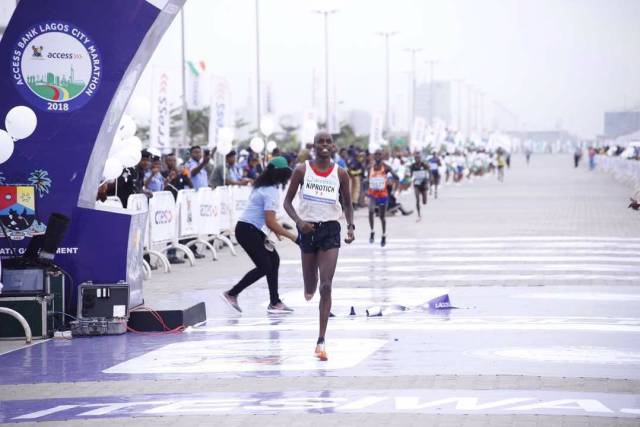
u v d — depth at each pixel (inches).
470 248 1829.5
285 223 2304.4
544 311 1073.5
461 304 1139.3
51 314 973.2
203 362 823.7
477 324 991.0
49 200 989.2
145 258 1528.1
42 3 978.7
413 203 3459.6
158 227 1535.4
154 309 997.2
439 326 984.3
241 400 681.0
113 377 772.6
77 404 684.1
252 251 1099.9
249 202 1107.9
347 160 3144.7
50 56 982.4
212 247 1715.1
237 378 755.4
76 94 985.5
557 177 6013.8
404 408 643.5
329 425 604.7
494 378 733.3
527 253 1716.3
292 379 746.2
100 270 995.3
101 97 986.7
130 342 934.4
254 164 2338.8
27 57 981.8
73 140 989.2
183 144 3592.5
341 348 872.3
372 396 681.6
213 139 2696.9
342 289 1296.8
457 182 5482.3
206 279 1430.9
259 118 4347.9
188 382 746.2
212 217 1800.0
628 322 990.4
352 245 1939.0
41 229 986.7
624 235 2054.6
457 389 698.8
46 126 986.1
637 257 1631.4
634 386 701.3
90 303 978.1
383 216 1934.1
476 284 1321.4
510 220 2549.2
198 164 1886.1
